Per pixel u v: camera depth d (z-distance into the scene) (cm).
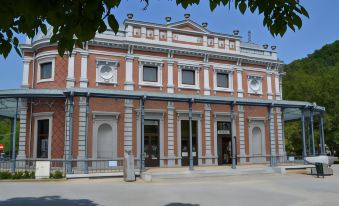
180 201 1288
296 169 2538
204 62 2903
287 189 1648
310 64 6266
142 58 2681
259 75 3123
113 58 2600
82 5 294
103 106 2500
